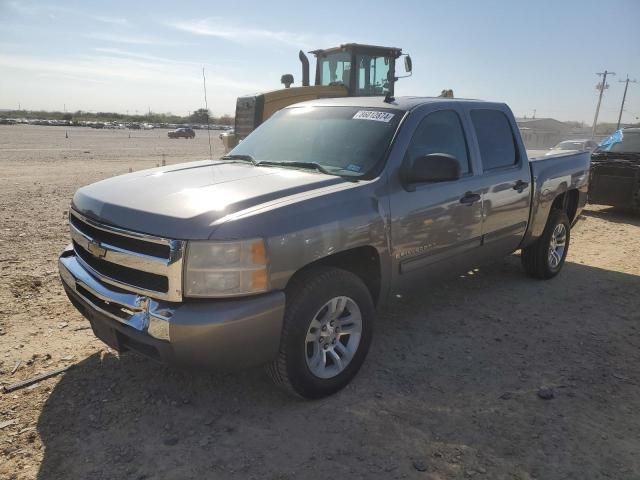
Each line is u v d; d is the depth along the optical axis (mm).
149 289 3023
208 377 3738
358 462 2889
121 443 3002
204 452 2949
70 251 3918
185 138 57281
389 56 12297
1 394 3443
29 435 3039
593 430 3215
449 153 4445
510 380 3809
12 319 4582
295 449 2988
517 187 5141
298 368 3271
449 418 3314
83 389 3537
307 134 4422
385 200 3719
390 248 3783
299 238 3129
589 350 4340
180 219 2945
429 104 4406
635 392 3676
